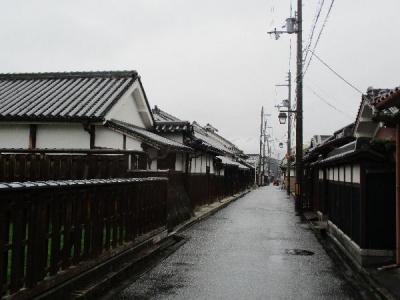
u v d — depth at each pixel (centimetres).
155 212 1272
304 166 2817
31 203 585
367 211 1011
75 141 1552
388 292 769
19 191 545
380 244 1002
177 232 1617
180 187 1986
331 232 1522
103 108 1546
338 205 1377
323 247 1354
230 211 2678
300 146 2597
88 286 746
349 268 1038
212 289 827
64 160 953
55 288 645
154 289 822
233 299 761
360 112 1089
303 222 2073
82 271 756
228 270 1003
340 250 1248
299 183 2569
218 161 3253
